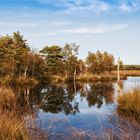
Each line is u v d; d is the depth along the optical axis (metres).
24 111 6.70
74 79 50.06
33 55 44.06
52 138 7.13
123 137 6.26
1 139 5.08
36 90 27.50
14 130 5.38
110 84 36.62
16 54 38.66
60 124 9.25
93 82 44.69
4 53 37.72
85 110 14.37
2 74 34.09
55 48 55.00
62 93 25.03
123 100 12.54
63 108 15.13
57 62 55.25
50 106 15.53
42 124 8.34
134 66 85.00
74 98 20.84
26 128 5.64
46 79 46.16
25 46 43.56
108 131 7.21
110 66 61.12
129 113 10.73
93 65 59.41
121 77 55.50
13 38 41.50
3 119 5.71
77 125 10.11
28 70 42.38
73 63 55.25
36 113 6.91
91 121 10.95
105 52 61.25
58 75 53.22
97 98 20.25
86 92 25.59
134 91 13.33
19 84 33.03
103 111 13.35
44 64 50.00
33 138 5.72
